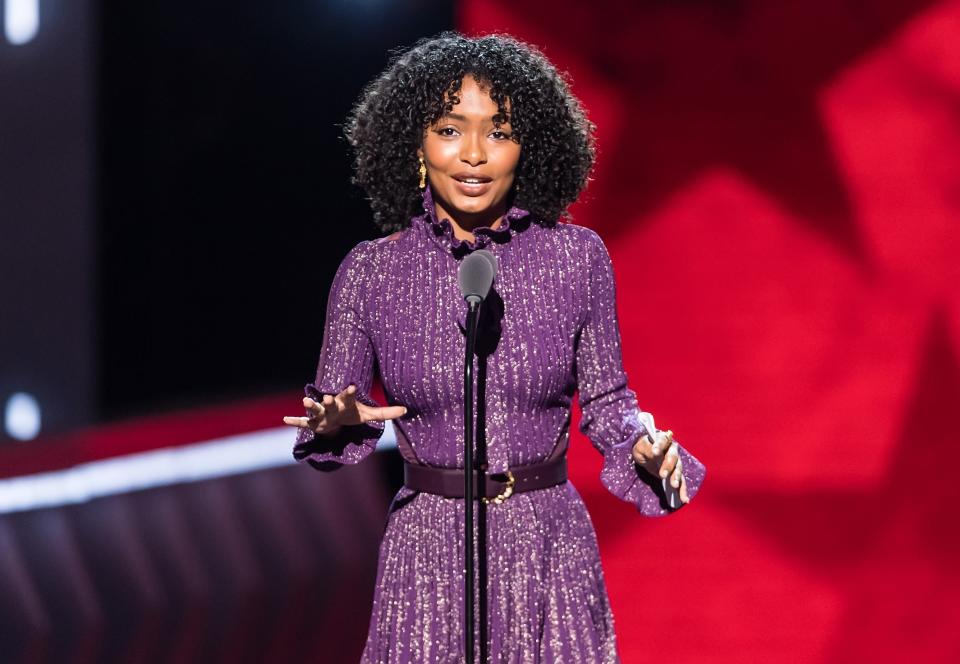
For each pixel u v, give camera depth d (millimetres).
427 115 7703
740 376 16875
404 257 7887
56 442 21516
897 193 16453
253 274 25672
